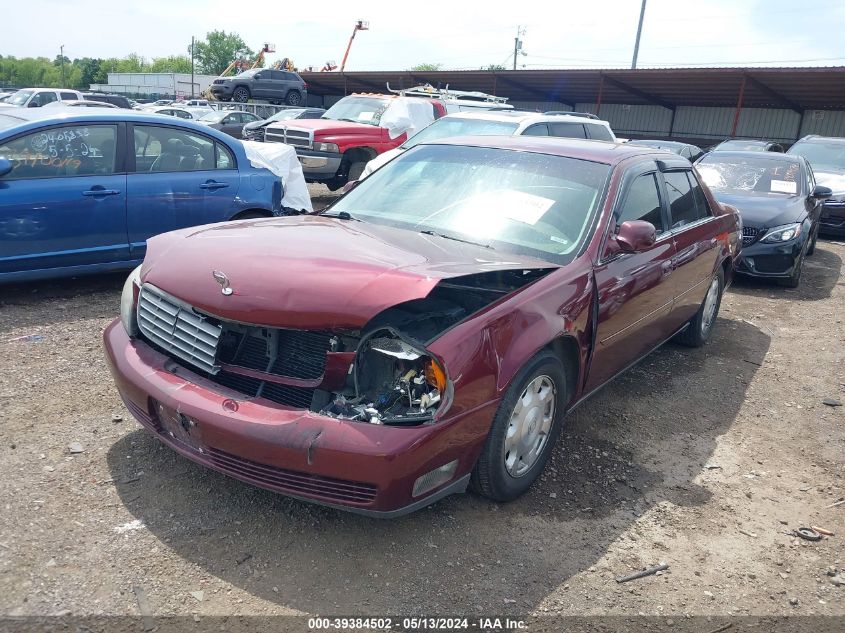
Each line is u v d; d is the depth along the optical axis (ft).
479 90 122.11
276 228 12.01
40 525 9.52
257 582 8.87
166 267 10.61
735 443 14.29
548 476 12.18
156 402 9.91
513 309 10.18
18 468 10.83
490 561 9.71
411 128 42.11
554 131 33.96
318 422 8.80
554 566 9.76
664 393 16.62
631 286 13.21
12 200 18.03
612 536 10.61
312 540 9.78
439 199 13.48
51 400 13.23
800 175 31.07
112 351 10.88
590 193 13.14
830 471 13.38
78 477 10.75
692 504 11.77
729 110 110.11
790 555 10.56
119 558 9.05
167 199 20.93
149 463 11.30
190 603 8.40
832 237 43.37
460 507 10.93
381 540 9.91
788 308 25.63
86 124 19.52
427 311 9.95
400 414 9.04
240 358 9.98
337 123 40.75
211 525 9.88
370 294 9.03
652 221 14.74
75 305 19.22
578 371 12.00
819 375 18.65
